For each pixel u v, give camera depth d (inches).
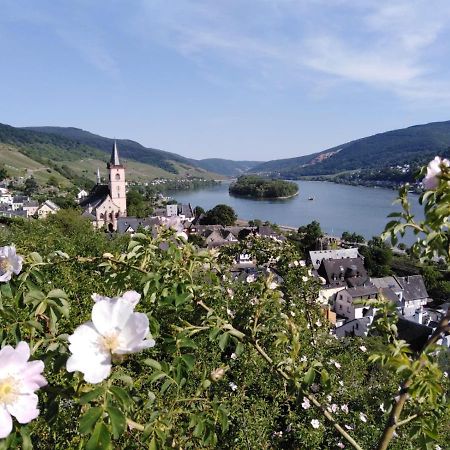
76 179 7347.4
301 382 98.7
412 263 2437.3
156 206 4931.1
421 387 81.4
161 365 81.8
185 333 92.3
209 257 114.3
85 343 56.9
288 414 193.3
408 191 102.0
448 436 137.6
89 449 51.6
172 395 112.0
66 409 108.9
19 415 55.0
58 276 220.4
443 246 94.1
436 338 89.0
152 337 85.9
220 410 86.1
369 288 1720.0
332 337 268.2
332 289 1919.3
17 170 6638.8
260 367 181.3
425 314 1499.8
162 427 78.1
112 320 58.2
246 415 165.3
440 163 93.1
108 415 56.3
